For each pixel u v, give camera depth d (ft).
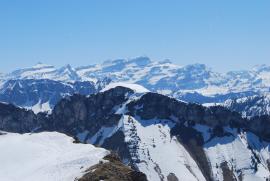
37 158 540.11
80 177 397.80
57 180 414.62
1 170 513.04
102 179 380.99
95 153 461.78
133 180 385.91
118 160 443.73
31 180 442.50
